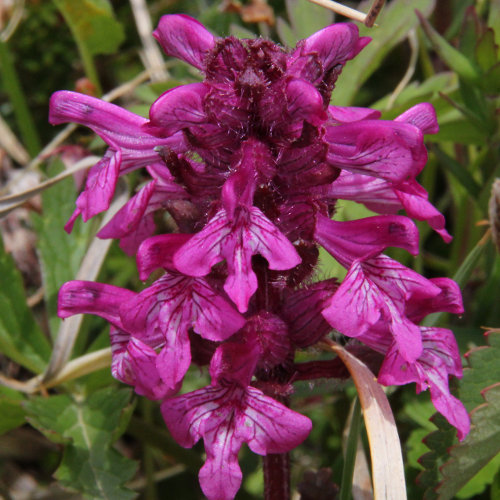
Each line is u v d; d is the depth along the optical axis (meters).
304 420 0.09
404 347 0.09
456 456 0.10
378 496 0.09
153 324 0.09
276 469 0.10
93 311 0.09
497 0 0.13
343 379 0.10
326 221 0.09
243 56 0.09
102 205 0.09
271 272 0.09
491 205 0.11
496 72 0.12
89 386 0.12
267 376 0.10
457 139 0.13
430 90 0.13
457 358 0.09
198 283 0.09
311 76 0.09
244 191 0.09
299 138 0.09
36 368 0.12
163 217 0.13
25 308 0.12
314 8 0.13
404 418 0.12
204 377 0.13
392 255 0.13
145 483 0.13
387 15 0.13
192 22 0.09
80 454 0.11
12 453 0.13
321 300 0.09
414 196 0.09
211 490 0.09
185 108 0.09
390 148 0.09
